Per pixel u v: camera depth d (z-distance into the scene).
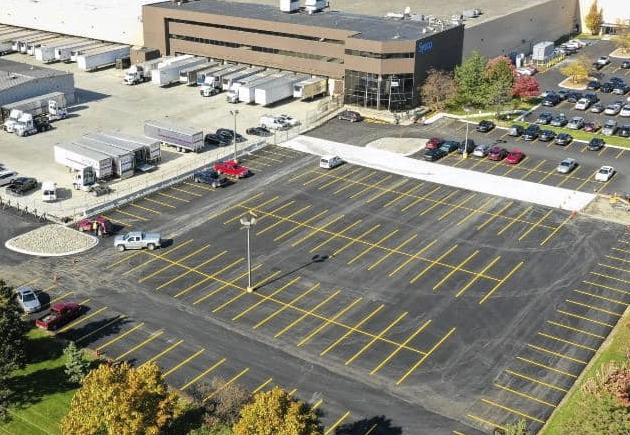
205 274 62.22
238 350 52.09
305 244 67.38
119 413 38.56
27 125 96.06
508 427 41.28
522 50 138.12
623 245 67.50
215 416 43.88
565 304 57.91
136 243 66.00
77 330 54.34
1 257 64.94
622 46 142.88
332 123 101.94
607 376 40.66
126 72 121.12
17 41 139.50
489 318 56.03
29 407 46.28
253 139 94.81
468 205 75.81
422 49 105.75
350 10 133.88
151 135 93.12
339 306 57.59
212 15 122.38
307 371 49.88
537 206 75.69
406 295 59.12
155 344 52.72
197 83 119.19
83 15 140.62
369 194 78.38
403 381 48.94
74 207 75.31
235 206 75.31
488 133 98.12
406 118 103.81
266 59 119.44
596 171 85.19
